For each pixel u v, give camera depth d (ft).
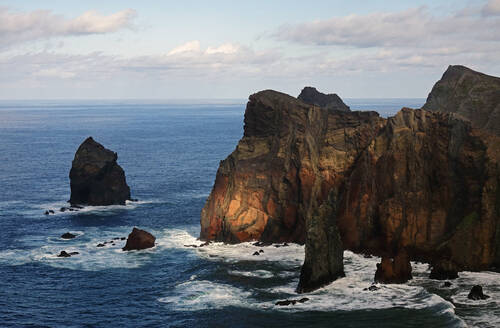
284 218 320.70
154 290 248.32
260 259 288.30
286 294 237.66
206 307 225.76
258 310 219.61
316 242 237.45
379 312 210.59
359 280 246.06
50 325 212.23
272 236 322.75
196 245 320.70
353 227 297.12
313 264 237.66
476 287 221.46
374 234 290.15
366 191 294.66
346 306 217.97
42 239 337.72
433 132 283.79
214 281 256.73
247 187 330.34
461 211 268.62
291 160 324.19
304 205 313.94
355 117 325.62
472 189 264.11
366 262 272.31
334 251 245.65
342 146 320.50
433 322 199.11
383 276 242.17
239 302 229.66
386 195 287.89
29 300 238.07
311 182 314.96
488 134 270.67
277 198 325.62
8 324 212.84
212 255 299.38
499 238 255.50
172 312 222.07
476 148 268.62
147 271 275.18
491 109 314.35
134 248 314.14
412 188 280.10
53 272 275.18
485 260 255.29
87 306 231.09
